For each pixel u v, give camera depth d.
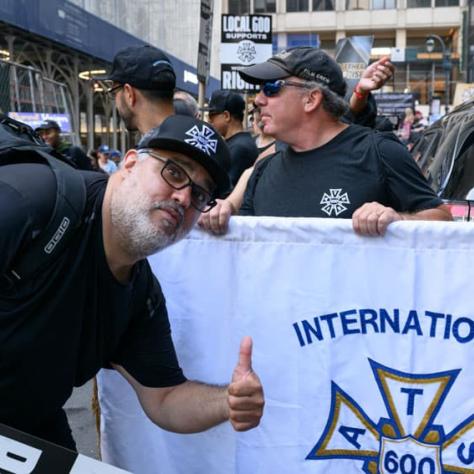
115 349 1.58
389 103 22.95
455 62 38.75
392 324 1.54
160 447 1.75
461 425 1.53
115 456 1.79
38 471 1.30
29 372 1.34
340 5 47.25
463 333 1.50
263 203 2.14
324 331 1.59
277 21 47.47
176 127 1.33
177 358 1.70
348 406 1.59
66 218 1.26
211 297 1.67
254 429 1.65
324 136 2.07
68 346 1.36
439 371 1.53
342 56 5.68
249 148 3.96
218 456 1.69
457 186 3.87
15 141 1.37
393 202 1.99
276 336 1.62
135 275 1.45
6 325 1.27
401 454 1.56
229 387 1.34
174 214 1.33
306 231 1.57
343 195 1.96
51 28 9.04
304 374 1.61
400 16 46.84
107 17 12.59
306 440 1.62
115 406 1.78
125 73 2.44
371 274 1.54
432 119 20.73
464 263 1.49
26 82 8.04
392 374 1.55
